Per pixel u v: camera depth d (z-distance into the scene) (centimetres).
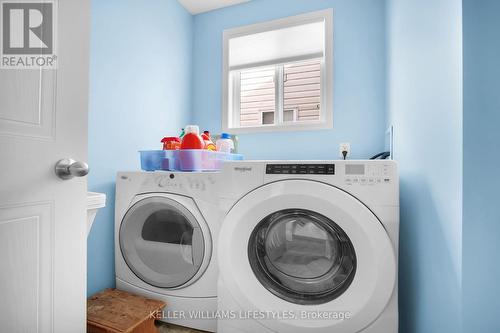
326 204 90
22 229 61
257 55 212
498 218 56
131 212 134
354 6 184
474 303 57
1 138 57
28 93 63
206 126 222
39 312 64
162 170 141
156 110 184
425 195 84
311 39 197
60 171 68
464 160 58
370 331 87
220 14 221
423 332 85
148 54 177
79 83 74
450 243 64
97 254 138
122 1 156
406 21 110
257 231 106
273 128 203
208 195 119
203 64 225
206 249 119
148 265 135
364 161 90
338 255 98
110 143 148
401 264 112
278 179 98
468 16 58
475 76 57
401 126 118
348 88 184
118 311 117
